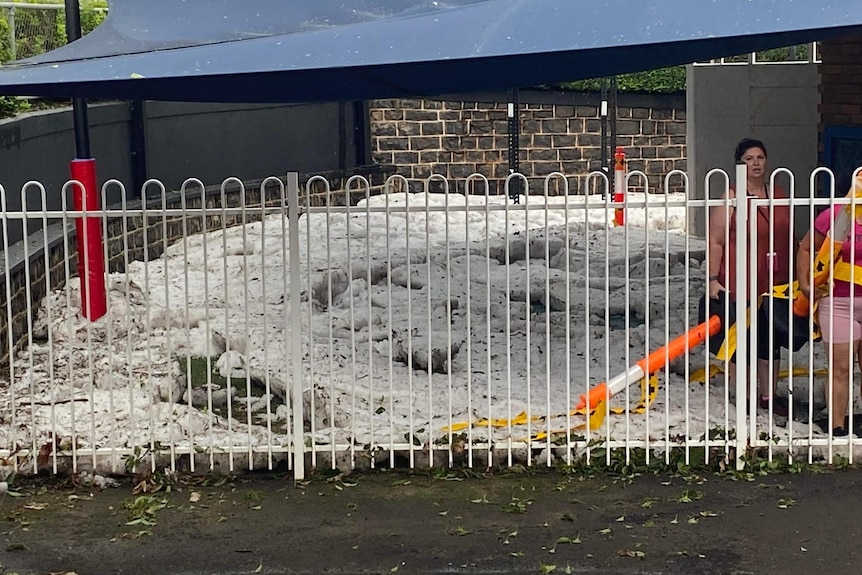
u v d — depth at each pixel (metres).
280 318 10.33
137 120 15.69
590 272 12.53
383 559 5.68
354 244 14.76
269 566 5.62
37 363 9.23
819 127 11.72
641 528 5.99
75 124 9.72
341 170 20.45
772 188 6.72
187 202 16.00
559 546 5.79
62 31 16.75
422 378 8.41
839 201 6.73
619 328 10.17
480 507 6.32
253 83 7.62
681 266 12.80
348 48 6.43
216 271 12.91
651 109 21.66
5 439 7.18
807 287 6.89
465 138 21.86
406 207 6.88
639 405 7.49
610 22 6.18
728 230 6.79
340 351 9.20
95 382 8.64
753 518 6.09
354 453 6.90
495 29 6.35
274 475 6.89
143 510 6.35
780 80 14.43
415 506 6.36
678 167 21.81
